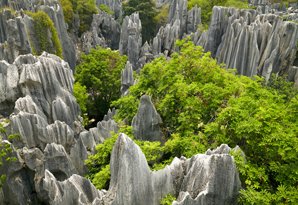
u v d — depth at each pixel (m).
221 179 13.23
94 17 73.50
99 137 28.30
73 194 16.94
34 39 45.09
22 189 25.45
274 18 46.22
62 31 53.66
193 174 14.11
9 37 38.56
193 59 25.91
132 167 13.18
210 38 54.75
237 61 44.72
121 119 27.27
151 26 80.00
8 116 30.58
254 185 13.82
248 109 17.31
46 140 27.56
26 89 29.98
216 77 23.92
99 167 23.41
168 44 63.59
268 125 15.53
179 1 68.62
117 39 78.75
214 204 13.41
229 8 55.00
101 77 51.31
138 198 13.53
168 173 14.50
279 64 42.69
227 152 14.67
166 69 26.30
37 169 25.78
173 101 22.52
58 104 31.25
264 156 16.03
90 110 50.53
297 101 17.78
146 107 21.95
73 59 56.44
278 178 14.64
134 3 82.88
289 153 14.60
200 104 20.98
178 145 18.64
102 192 17.23
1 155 23.89
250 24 47.78
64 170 25.47
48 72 31.69
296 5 69.75
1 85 30.33
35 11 51.03
